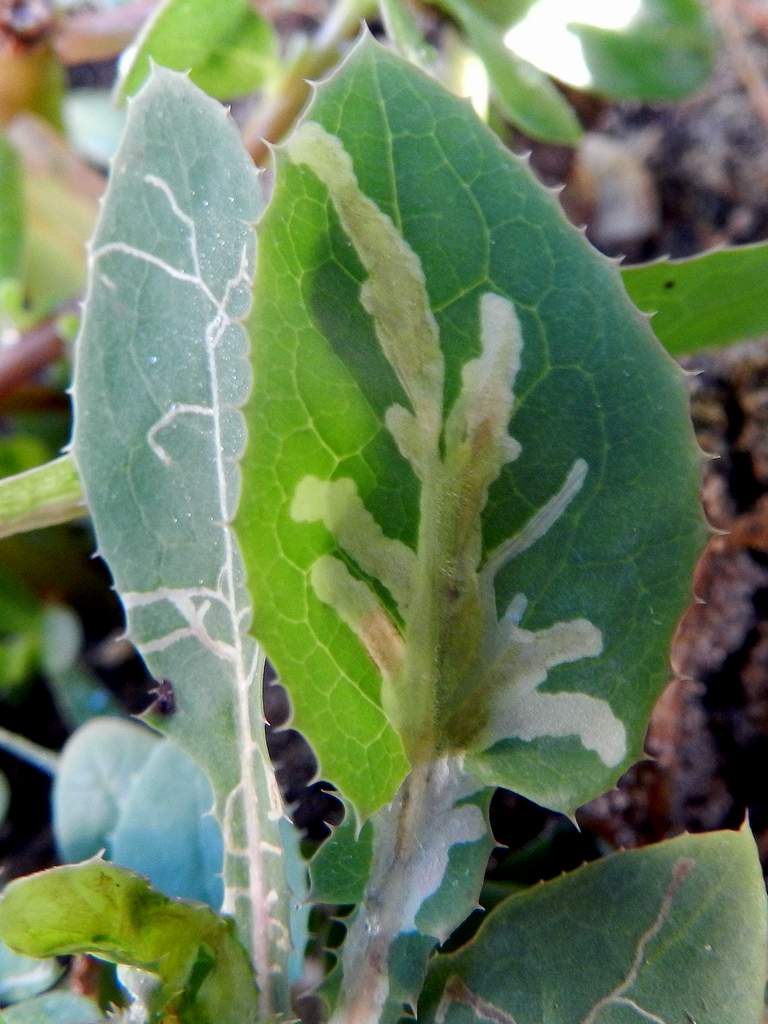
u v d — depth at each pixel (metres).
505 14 0.14
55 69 0.16
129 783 0.12
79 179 0.16
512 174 0.08
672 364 0.08
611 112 0.18
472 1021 0.09
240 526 0.08
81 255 0.16
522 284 0.08
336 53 0.14
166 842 0.11
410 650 0.08
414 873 0.09
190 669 0.09
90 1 0.17
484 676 0.08
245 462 0.08
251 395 0.08
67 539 0.16
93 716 0.15
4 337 0.16
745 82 0.17
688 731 0.12
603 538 0.08
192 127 0.09
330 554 0.08
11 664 0.16
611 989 0.08
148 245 0.09
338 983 0.09
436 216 0.08
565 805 0.08
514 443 0.08
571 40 0.14
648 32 0.14
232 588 0.09
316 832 0.13
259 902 0.09
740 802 0.12
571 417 0.08
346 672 0.08
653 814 0.12
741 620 0.13
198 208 0.09
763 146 0.16
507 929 0.09
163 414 0.09
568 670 0.08
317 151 0.08
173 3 0.13
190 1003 0.09
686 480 0.08
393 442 0.08
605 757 0.08
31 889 0.08
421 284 0.08
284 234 0.08
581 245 0.08
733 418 0.14
